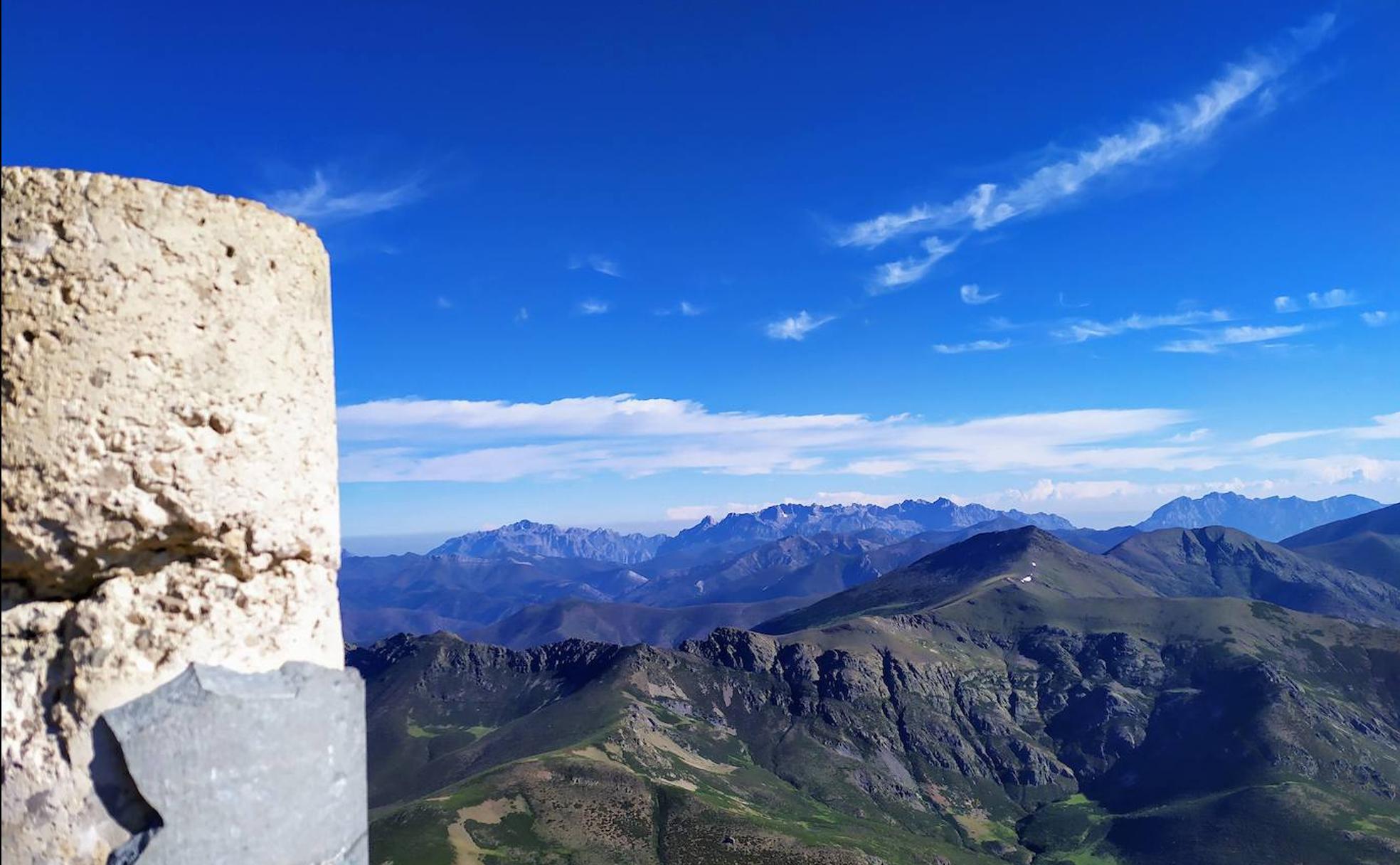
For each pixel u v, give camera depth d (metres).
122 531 5.86
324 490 7.07
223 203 6.29
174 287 6.01
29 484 5.62
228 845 5.97
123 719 5.79
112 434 5.78
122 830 5.77
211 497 6.14
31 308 5.65
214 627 6.28
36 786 5.68
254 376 6.39
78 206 5.77
